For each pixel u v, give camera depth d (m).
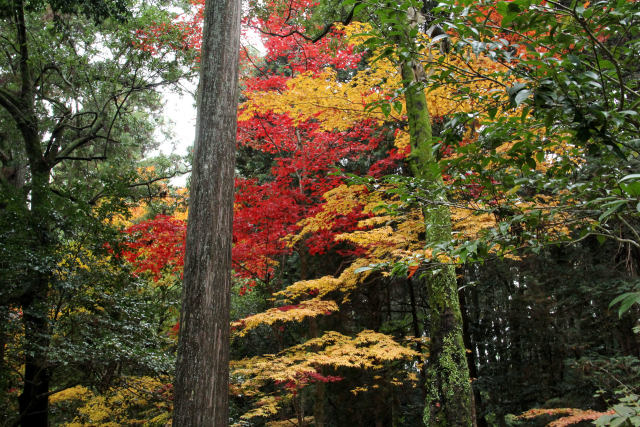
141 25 9.69
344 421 11.90
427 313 13.48
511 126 2.01
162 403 8.06
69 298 7.04
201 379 3.55
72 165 13.50
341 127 7.26
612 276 8.73
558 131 2.12
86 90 10.99
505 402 10.62
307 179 9.09
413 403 13.08
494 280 12.41
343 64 9.39
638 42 1.68
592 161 4.63
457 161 2.29
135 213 14.97
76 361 6.51
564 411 7.20
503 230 2.12
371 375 11.10
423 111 5.89
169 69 10.46
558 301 9.64
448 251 2.46
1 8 8.05
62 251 7.04
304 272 9.52
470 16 1.71
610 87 1.85
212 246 3.83
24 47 9.23
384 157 11.35
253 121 9.17
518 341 11.27
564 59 1.60
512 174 2.39
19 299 6.65
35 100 10.17
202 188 3.96
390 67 5.96
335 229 8.81
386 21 1.90
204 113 4.15
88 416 9.57
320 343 7.59
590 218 2.32
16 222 6.74
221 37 4.31
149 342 7.63
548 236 2.42
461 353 5.38
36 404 7.60
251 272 8.94
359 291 11.80
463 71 1.99
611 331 8.93
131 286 8.28
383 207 2.78
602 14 1.62
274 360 7.09
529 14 1.63
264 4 9.04
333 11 7.60
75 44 10.77
